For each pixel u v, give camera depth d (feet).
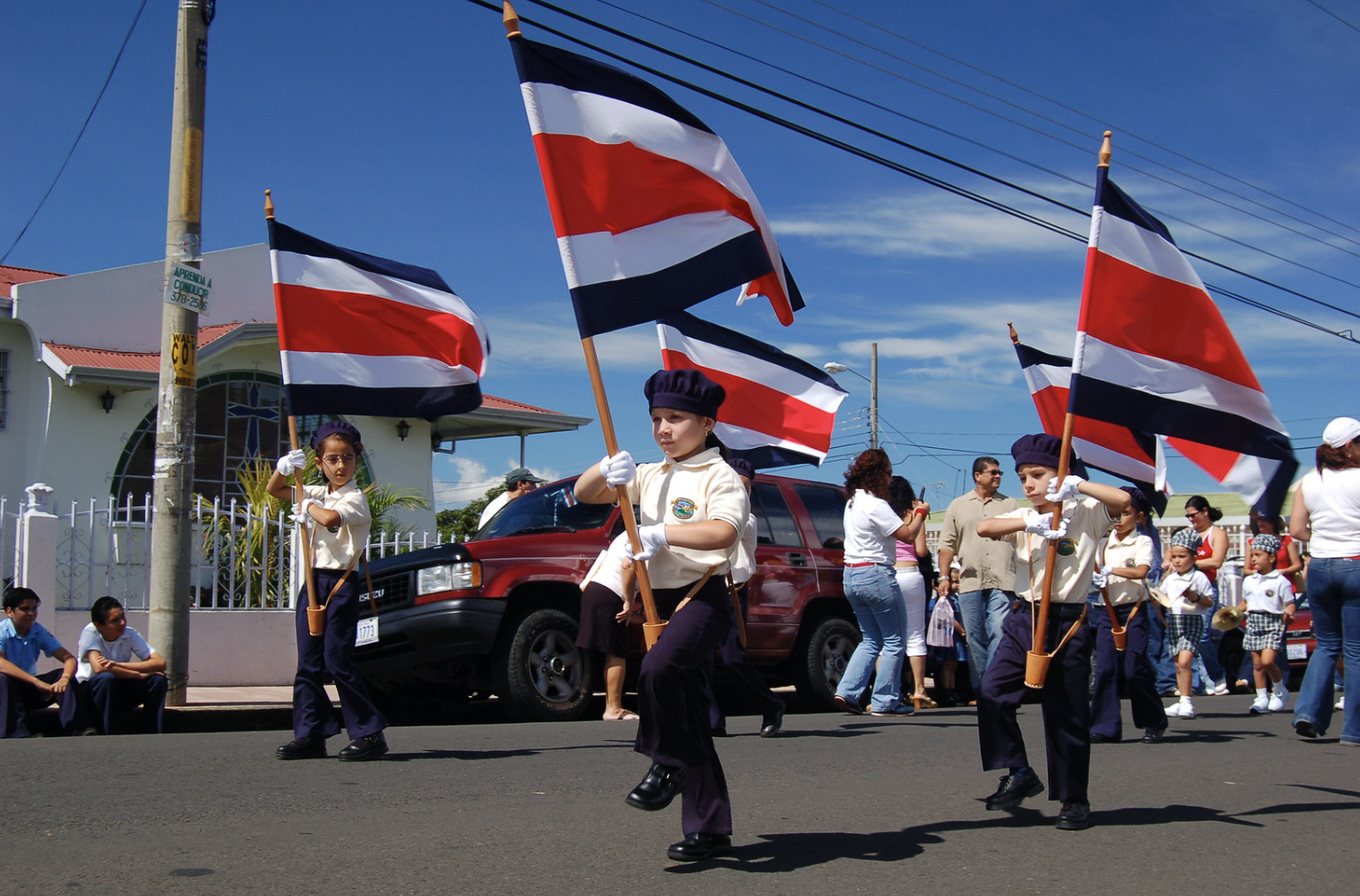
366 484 59.93
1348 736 22.82
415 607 28.07
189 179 30.96
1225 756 24.27
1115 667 26.63
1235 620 35.01
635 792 13.70
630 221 16.37
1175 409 17.46
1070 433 16.37
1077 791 16.33
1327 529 23.57
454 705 34.04
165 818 15.75
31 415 53.98
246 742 23.49
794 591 32.71
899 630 30.58
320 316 23.15
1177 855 14.92
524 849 14.37
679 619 13.55
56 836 14.57
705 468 13.96
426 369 24.16
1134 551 26.91
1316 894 13.30
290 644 37.11
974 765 22.24
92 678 27.27
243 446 57.06
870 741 25.59
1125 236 17.21
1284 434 18.08
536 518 31.53
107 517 35.96
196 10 31.14
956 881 13.32
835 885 13.00
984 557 29.07
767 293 18.58
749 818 16.75
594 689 29.81
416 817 16.15
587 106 16.35
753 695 26.21
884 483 30.12
